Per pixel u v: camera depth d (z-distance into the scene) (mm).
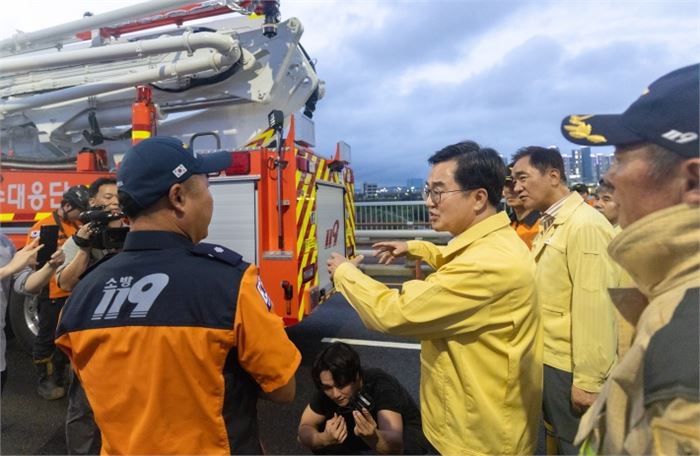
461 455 1227
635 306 695
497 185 1295
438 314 1138
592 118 704
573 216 1714
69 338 1038
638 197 612
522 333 1193
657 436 526
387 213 8500
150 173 1040
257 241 3201
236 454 1006
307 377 3398
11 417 2883
